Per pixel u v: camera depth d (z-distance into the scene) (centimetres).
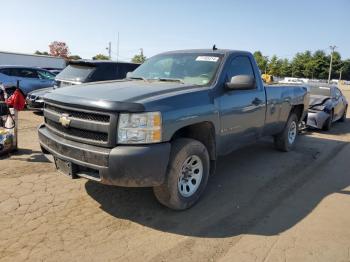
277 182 546
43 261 310
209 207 439
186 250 339
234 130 500
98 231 366
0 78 1235
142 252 332
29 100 1085
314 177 581
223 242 357
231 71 501
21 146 675
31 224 373
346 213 440
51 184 484
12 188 464
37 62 3334
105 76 973
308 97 785
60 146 387
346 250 352
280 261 328
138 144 356
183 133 446
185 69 504
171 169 388
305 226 399
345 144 873
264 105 579
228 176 564
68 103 380
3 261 306
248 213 428
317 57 9162
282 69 9162
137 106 354
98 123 360
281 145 726
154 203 439
